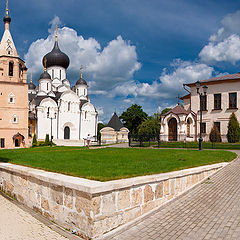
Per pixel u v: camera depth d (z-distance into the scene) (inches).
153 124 2130.9
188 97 1423.5
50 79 2220.7
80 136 2170.3
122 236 205.5
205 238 194.1
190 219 236.5
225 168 491.5
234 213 248.1
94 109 2257.6
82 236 209.0
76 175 272.5
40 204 272.8
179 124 1174.3
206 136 1261.1
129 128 2674.7
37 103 2020.2
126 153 659.4
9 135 1531.7
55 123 2039.9
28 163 397.7
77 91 2448.3
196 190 342.6
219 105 1243.2
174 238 196.7
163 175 282.0
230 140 1131.9
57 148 1062.4
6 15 1588.3
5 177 366.9
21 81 1609.3
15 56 1560.0
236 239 189.8
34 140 1658.5
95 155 587.5
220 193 324.5
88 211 202.7
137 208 242.7
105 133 1988.2
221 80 1220.5
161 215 250.5
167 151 735.1
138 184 243.4
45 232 221.0
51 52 2356.1
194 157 550.9
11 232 219.9
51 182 249.6
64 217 232.8
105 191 208.5
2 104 1520.7
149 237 200.8
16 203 314.5
